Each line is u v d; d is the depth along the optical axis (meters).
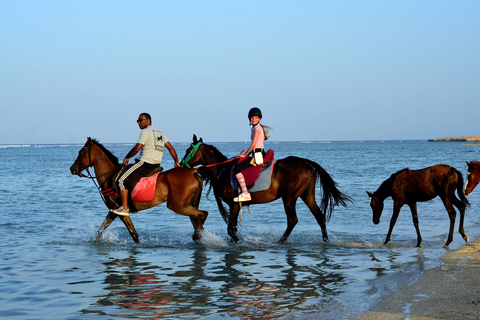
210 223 12.88
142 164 9.47
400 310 5.20
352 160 53.06
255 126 9.52
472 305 5.27
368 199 17.42
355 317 5.08
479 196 18.69
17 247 9.38
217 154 10.09
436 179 9.01
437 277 6.60
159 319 5.26
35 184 25.92
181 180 9.45
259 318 5.22
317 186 24.77
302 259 8.27
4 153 113.62
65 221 12.98
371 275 7.01
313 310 5.43
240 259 8.32
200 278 7.02
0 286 6.62
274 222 12.75
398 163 44.25
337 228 11.66
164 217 13.88
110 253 8.87
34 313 5.51
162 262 8.11
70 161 62.00
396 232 10.96
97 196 19.83
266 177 9.62
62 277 7.11
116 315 5.41
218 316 5.32
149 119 9.64
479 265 7.27
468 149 98.62
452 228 8.95
